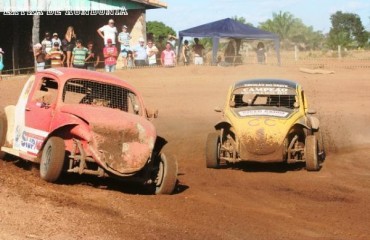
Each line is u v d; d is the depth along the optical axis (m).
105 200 12.78
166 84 35.09
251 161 18.27
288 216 12.80
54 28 47.88
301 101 19.34
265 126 18.11
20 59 47.28
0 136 16.53
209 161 18.62
